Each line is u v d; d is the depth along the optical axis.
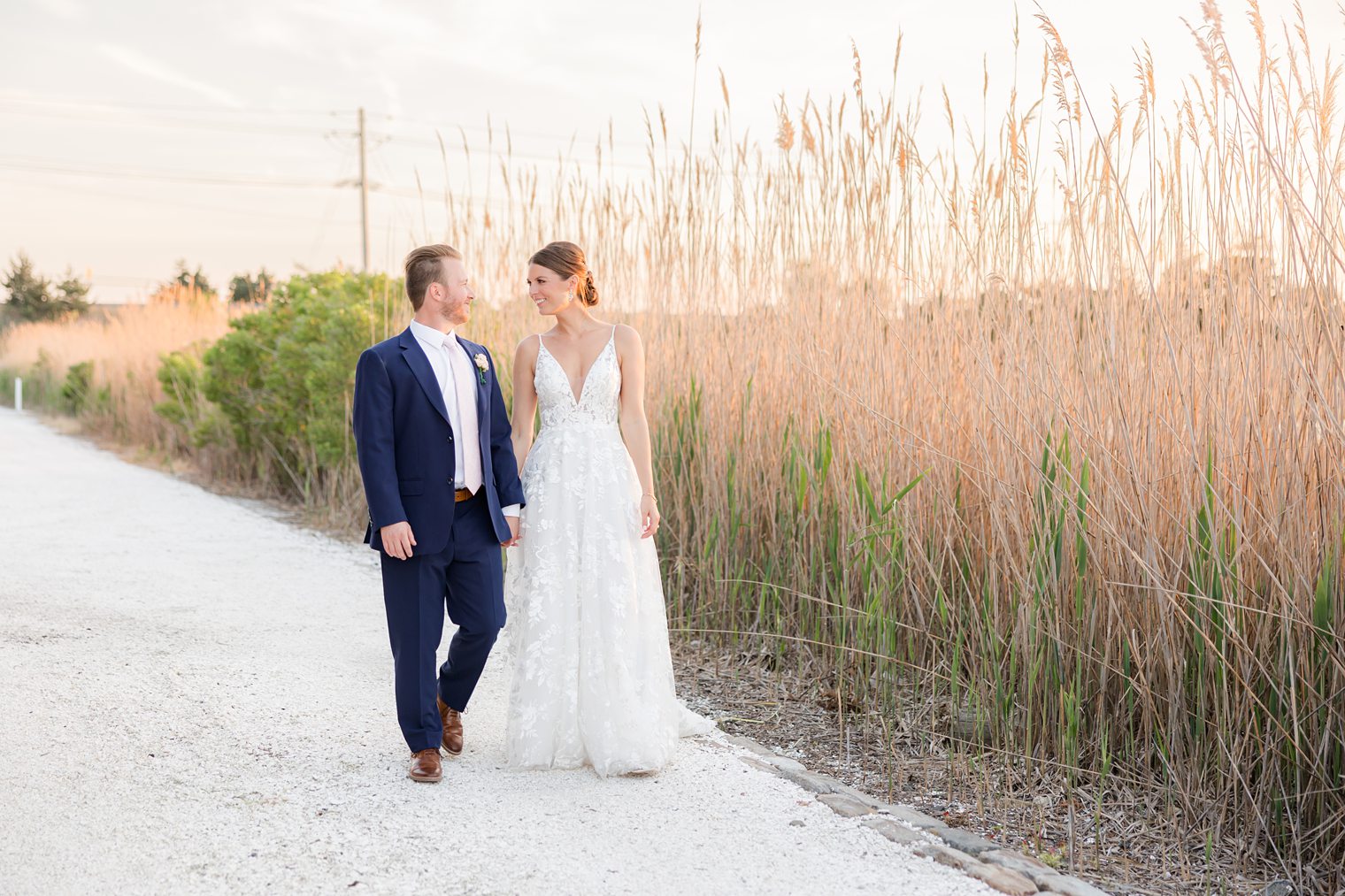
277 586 6.41
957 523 4.32
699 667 4.94
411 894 2.67
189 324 16.69
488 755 3.71
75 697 4.20
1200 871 2.99
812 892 2.72
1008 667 3.87
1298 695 3.10
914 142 4.80
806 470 4.88
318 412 9.38
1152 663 3.42
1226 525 3.29
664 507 5.88
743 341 5.74
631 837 3.04
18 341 28.06
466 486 3.53
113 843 2.94
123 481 11.41
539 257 3.66
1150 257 3.60
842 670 4.32
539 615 3.57
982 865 2.87
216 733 3.85
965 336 4.43
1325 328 3.10
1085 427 3.67
